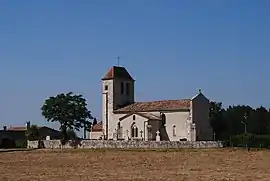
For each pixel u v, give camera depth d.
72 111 150.62
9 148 151.25
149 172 70.94
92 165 85.19
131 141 127.38
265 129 198.50
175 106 139.88
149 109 143.62
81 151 122.00
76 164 87.75
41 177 64.44
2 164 89.19
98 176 65.31
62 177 64.25
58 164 88.19
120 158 99.75
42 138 166.50
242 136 129.25
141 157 101.00
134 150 119.69
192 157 99.25
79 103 152.12
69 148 136.38
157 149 120.12
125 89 158.25
